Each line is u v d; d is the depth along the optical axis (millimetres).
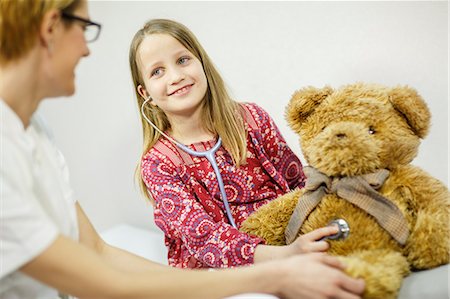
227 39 1337
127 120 1553
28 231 613
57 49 681
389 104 886
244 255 932
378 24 1130
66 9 678
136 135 1542
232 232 969
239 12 1299
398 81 1130
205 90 1119
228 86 1239
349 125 852
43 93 719
